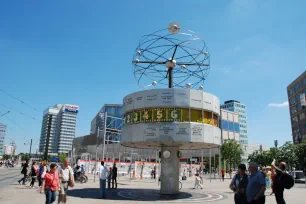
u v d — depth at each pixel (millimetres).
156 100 18359
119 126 65125
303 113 94125
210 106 19109
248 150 166000
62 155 92562
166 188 19188
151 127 18078
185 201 16156
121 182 33656
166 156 19703
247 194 8062
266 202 16172
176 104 18109
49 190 10898
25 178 25109
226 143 71000
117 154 69000
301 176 43938
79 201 15156
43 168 21641
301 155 61719
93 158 73688
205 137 18219
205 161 93312
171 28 20141
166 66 21266
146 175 48969
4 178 33219
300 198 18719
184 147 22359
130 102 19594
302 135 94750
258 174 8016
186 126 17859
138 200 16203
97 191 20531
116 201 15508
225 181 43469
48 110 101625
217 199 17609
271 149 72312
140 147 23359
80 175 29969
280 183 10164
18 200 14602
